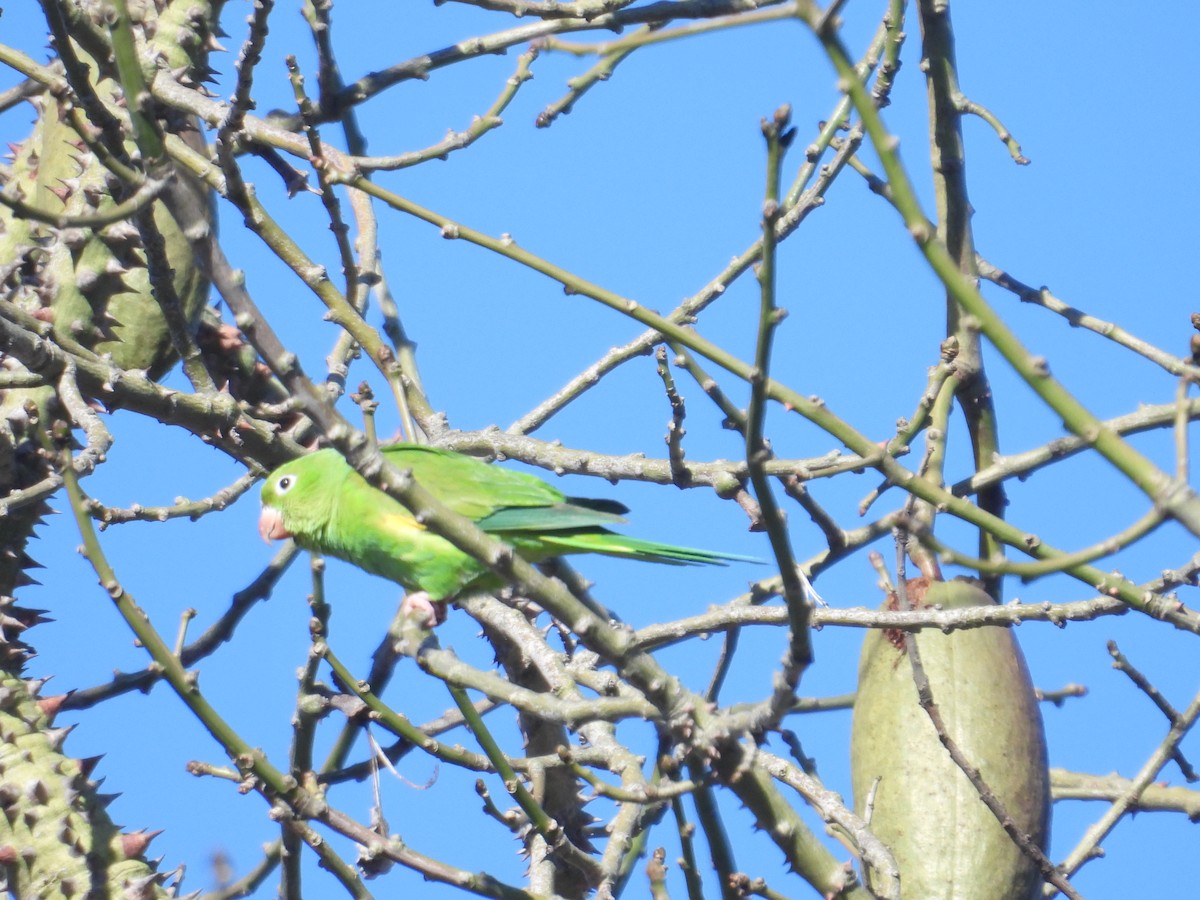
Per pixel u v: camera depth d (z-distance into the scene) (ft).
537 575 24.90
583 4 39.83
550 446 38.14
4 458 36.29
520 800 29.71
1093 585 26.63
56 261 38.24
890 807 34.42
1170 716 36.29
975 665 35.47
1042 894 34.76
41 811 31.04
